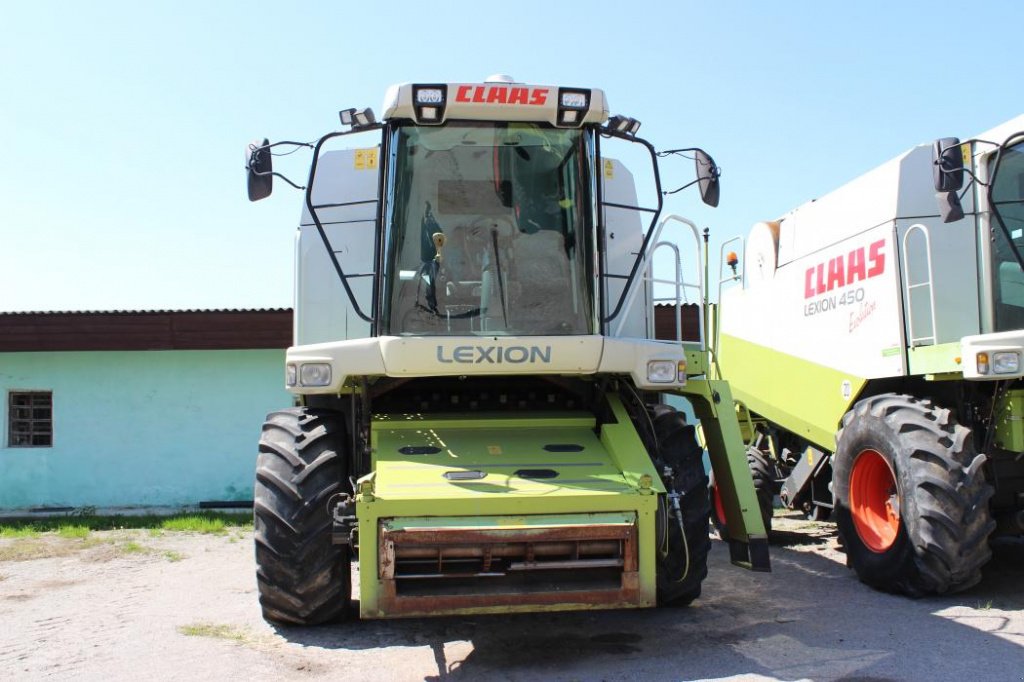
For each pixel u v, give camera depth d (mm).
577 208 5363
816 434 8000
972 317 6625
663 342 5359
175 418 12898
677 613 5754
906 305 6605
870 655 4707
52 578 7688
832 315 7691
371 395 5574
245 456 12836
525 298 5324
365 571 4426
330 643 5180
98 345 12656
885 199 6922
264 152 5184
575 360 5020
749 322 9367
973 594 6055
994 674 4348
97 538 9969
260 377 12906
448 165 5359
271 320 12609
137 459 12867
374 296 5180
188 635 5516
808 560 7656
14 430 13109
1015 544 7965
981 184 6000
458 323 5277
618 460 4926
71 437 12898
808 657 4707
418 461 4938
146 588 7207
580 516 4531
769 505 8977
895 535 6082
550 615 5742
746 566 5578
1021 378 5961
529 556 4488
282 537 5023
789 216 8664
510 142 5387
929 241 6387
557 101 5238
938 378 6234
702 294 5898
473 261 5336
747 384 9344
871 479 6605
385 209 5227
